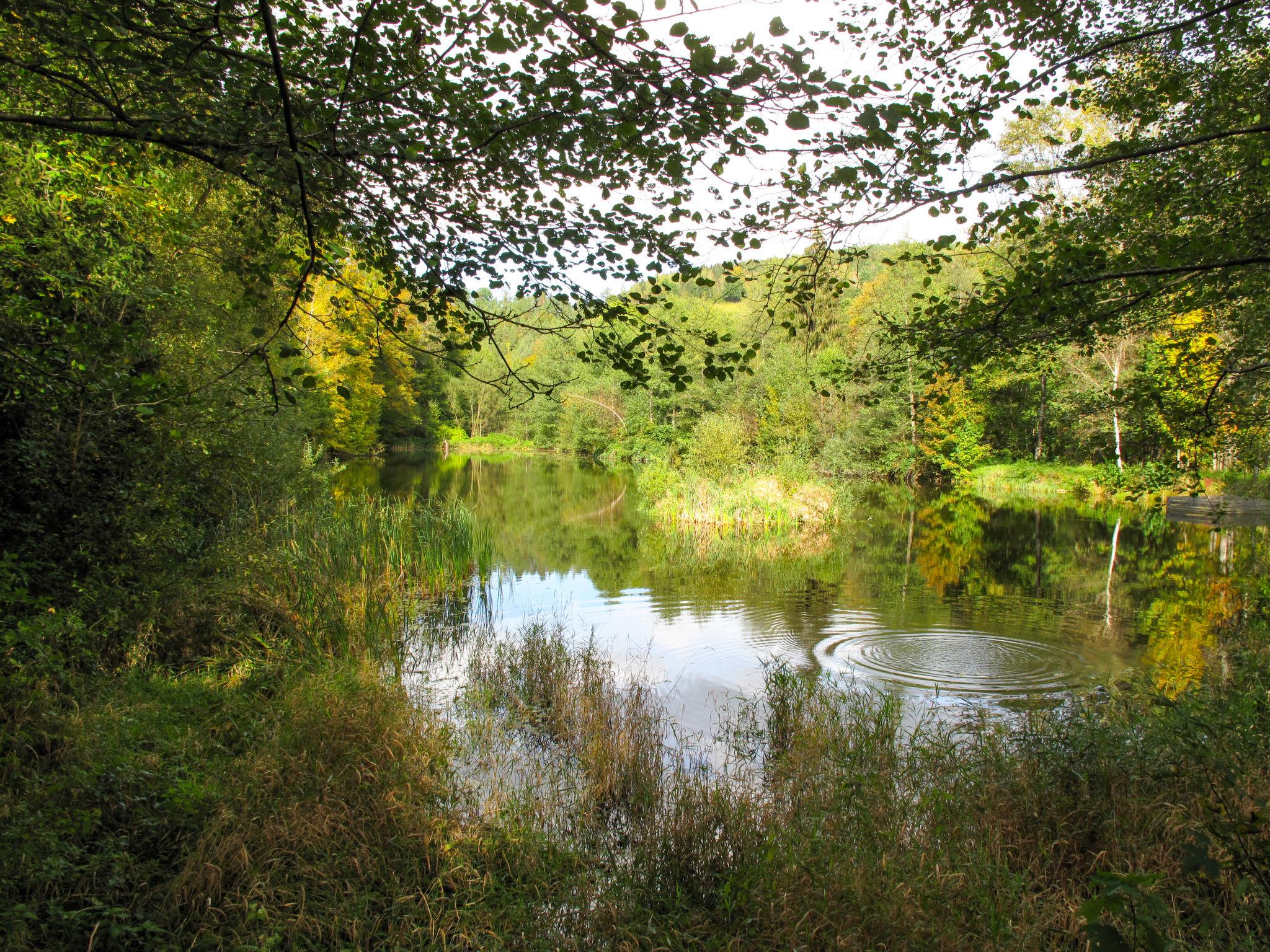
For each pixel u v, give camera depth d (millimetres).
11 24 2771
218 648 6789
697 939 3383
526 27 2510
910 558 15242
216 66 2727
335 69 2842
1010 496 28156
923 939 3158
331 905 3477
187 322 7344
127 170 4957
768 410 29422
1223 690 5566
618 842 4461
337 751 4738
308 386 2975
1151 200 5000
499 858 4090
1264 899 2824
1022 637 9195
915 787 4848
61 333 3236
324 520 11234
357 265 3381
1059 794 4312
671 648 8812
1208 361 6066
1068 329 4379
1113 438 23562
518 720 6320
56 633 4965
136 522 6359
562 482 32594
